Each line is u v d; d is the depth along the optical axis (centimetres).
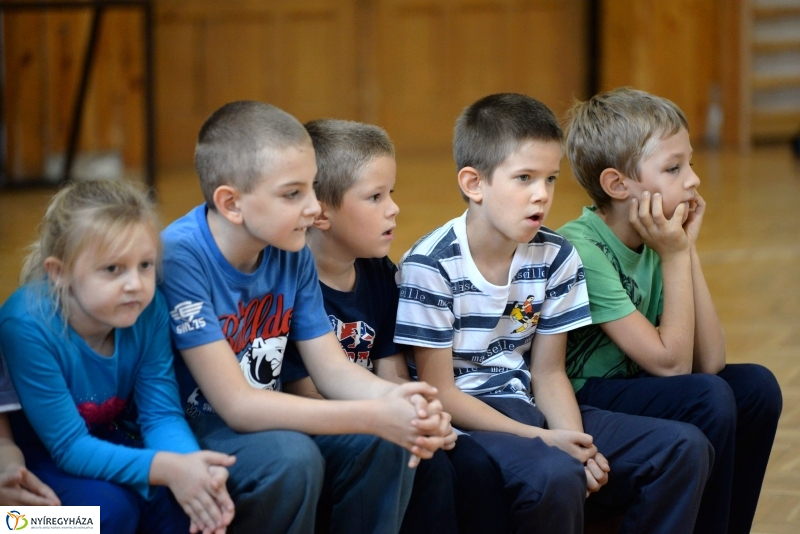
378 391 458
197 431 460
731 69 2109
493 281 525
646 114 552
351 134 498
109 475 417
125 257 414
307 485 420
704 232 1393
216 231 462
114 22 1850
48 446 427
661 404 532
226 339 459
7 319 429
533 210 503
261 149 433
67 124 1838
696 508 490
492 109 513
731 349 903
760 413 545
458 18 2117
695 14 2100
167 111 1961
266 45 2022
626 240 580
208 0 1961
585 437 490
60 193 435
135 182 463
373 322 528
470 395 518
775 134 2173
